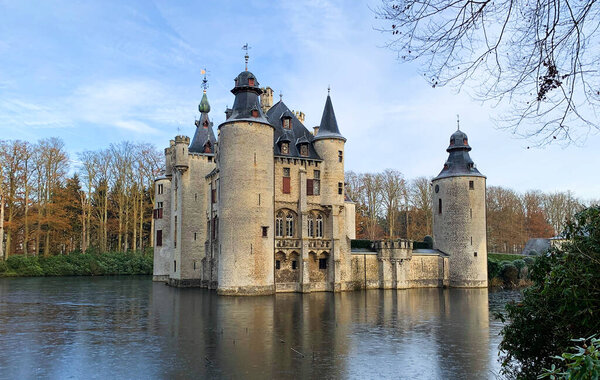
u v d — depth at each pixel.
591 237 10.44
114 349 19.23
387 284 49.25
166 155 57.28
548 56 6.82
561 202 96.12
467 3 6.88
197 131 55.06
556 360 11.30
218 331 23.09
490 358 18.03
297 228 44.94
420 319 27.31
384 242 49.47
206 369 16.31
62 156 70.19
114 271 72.25
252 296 39.72
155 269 60.38
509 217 90.06
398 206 89.12
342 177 47.25
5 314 29.23
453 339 21.55
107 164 75.69
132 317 27.69
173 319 26.83
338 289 45.06
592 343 5.93
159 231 60.69
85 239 76.56
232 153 41.34
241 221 40.69
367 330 23.62
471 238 54.06
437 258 53.91
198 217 51.53
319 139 47.12
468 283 53.25
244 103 42.56
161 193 61.09
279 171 44.78
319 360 17.59
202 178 52.03
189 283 50.66
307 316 28.12
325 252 45.84
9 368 16.44
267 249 41.53
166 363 17.08
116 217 82.31
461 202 54.62
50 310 30.98
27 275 66.25
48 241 70.44
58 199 70.00
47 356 18.09
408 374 15.88
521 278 56.72
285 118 48.44
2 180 64.75
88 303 34.94
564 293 10.08
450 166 56.69
